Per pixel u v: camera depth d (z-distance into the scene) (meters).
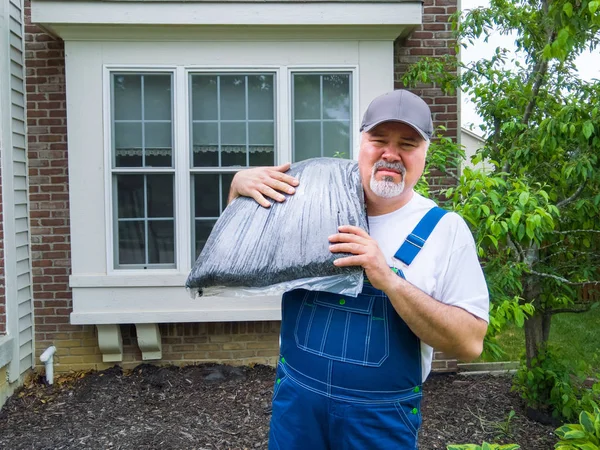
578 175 3.52
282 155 4.81
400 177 1.64
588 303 4.26
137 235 4.85
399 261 1.69
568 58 4.06
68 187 4.91
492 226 2.89
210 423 4.01
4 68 4.43
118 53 4.70
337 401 1.67
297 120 4.88
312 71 4.82
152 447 3.67
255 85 4.86
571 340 6.27
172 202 4.86
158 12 4.51
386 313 1.68
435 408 4.28
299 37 4.76
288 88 4.80
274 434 1.79
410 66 4.79
